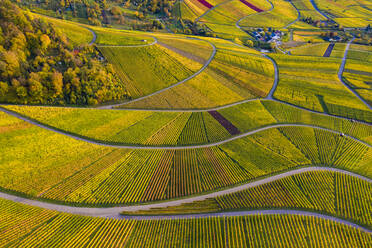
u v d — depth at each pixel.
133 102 110.69
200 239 58.72
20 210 62.69
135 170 78.19
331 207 68.69
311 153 90.19
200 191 72.12
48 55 109.44
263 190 73.38
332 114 114.56
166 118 104.12
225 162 83.94
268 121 107.69
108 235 58.56
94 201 67.00
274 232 61.19
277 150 91.19
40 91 95.69
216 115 109.00
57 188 69.69
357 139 99.81
